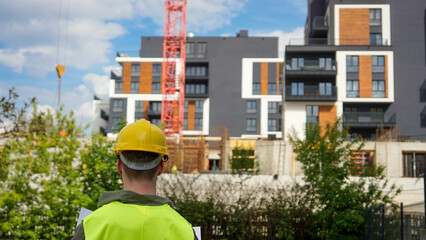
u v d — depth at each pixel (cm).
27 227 837
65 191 887
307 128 1194
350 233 1098
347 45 4666
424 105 4688
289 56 4678
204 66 6619
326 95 4525
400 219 866
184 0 6581
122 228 143
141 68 6556
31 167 868
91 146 1102
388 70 4662
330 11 4928
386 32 4834
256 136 6325
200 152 3966
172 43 6656
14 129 862
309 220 1098
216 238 1090
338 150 1157
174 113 6284
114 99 6525
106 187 1111
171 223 151
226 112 6419
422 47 4797
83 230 143
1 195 797
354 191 1110
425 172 856
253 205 1122
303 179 1180
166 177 1239
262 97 6444
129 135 160
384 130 4566
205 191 1169
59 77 1809
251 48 6575
